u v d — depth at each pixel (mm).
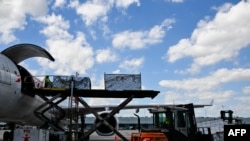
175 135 13469
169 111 13773
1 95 14219
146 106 23828
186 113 13836
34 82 17906
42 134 14984
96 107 23000
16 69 16203
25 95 16812
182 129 13633
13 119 18281
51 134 16266
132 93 16875
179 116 13758
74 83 16828
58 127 17562
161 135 12945
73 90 16562
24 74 17203
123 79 16797
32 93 17125
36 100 18438
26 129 14594
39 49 17641
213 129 16797
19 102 16375
